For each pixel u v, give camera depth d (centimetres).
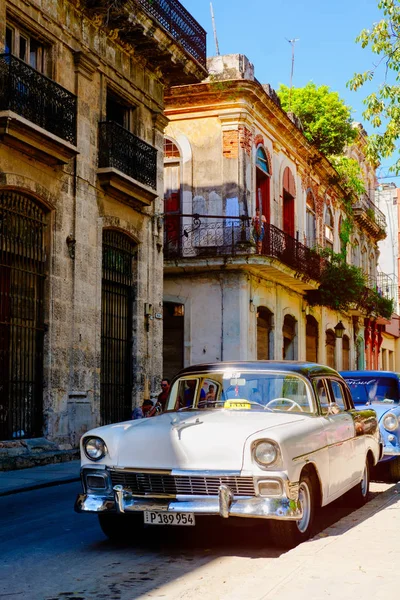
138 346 1888
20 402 1454
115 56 1828
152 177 1912
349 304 3303
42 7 1545
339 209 3747
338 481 786
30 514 907
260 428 671
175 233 2481
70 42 1644
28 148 1432
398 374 1305
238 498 639
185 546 702
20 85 1410
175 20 1998
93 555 670
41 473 1311
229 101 2464
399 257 5406
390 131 1377
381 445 1013
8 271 1421
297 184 3058
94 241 1697
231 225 2422
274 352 2673
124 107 1933
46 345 1521
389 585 490
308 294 3039
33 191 1480
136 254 1912
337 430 791
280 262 2464
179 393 808
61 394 1554
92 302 1680
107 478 682
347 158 3753
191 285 2470
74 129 1573
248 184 2486
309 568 536
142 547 700
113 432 702
